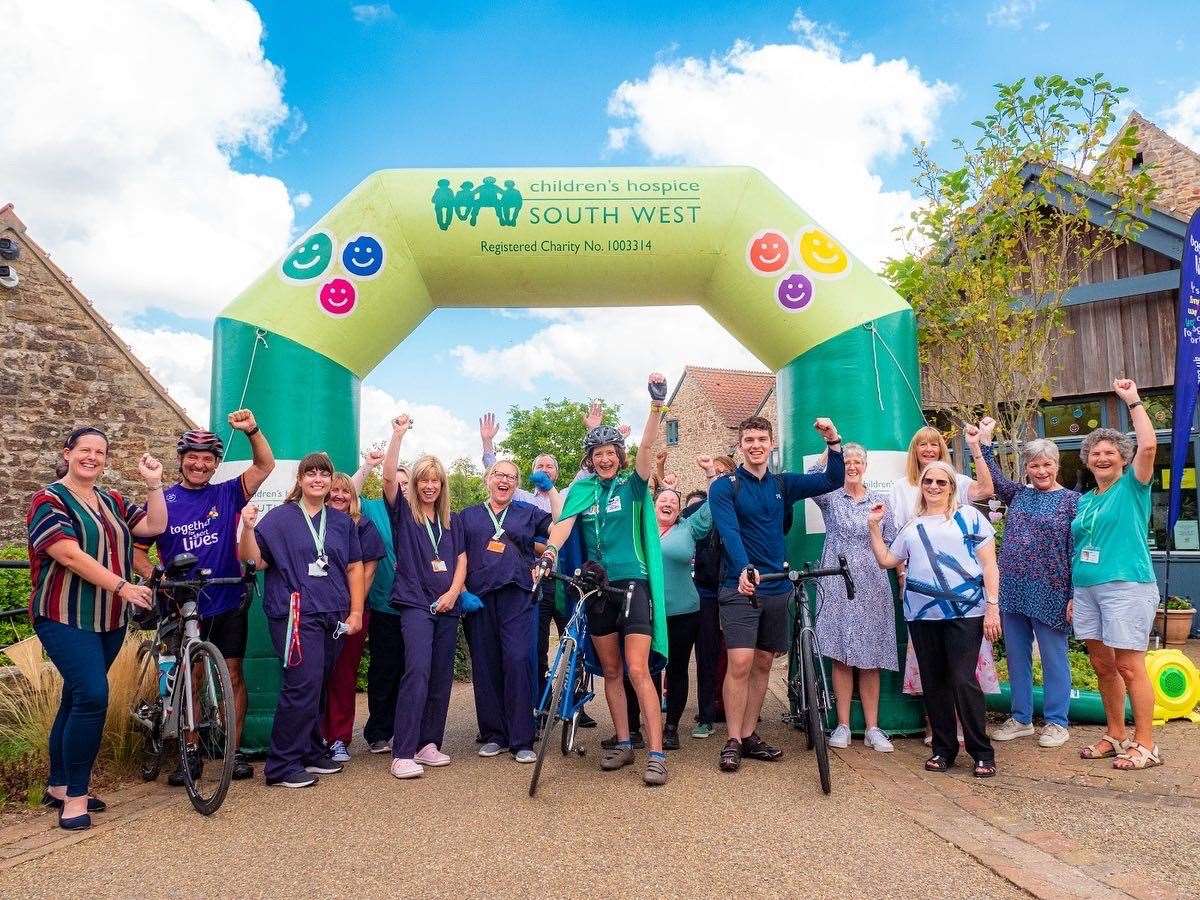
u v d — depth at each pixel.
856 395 6.29
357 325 6.29
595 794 4.59
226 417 6.03
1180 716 5.93
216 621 5.21
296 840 3.94
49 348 12.79
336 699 5.54
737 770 5.01
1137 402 4.88
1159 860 3.47
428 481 5.45
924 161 8.95
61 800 4.38
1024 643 5.69
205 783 4.95
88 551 4.32
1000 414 9.58
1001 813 4.13
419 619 5.28
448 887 3.37
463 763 5.38
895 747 5.64
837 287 6.47
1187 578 9.88
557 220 6.45
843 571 4.78
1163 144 11.57
